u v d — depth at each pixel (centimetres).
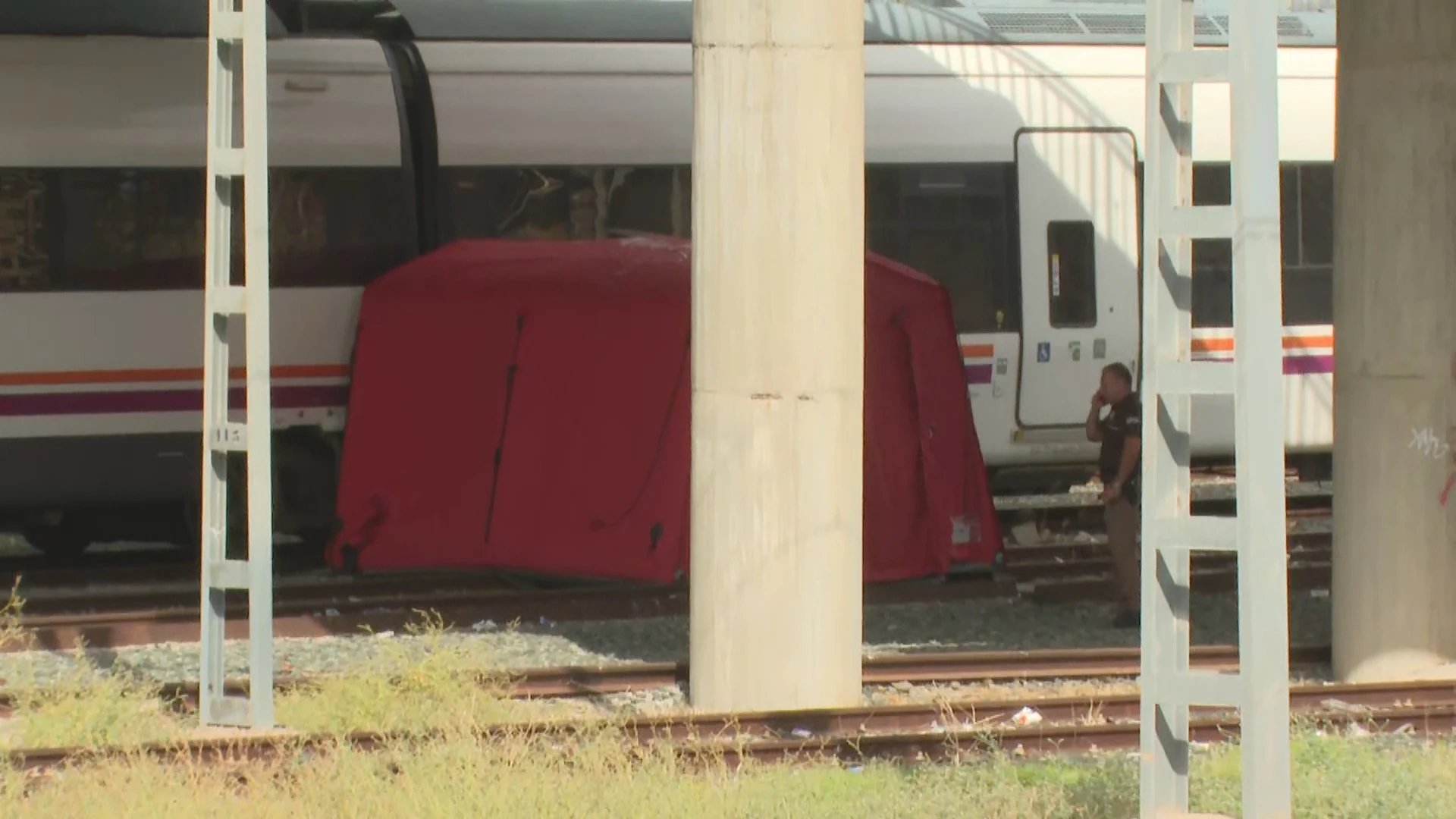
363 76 6166
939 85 6769
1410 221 4394
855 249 4084
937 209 6725
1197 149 7150
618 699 4191
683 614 5309
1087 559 6291
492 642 4856
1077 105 6925
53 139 5847
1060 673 4434
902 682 4347
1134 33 7131
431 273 5966
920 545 5638
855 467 4112
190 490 6075
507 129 6278
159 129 5962
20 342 5825
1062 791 3130
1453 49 4350
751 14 3988
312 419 6088
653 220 6450
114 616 4969
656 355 5559
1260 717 2562
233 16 3712
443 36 6347
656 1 6762
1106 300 6931
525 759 3291
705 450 4081
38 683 4234
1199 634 5172
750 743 3550
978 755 3584
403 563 5762
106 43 5950
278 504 6178
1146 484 2631
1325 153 7350
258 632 3738
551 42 6438
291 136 6050
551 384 5691
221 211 3784
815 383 4044
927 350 5681
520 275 5866
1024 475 7069
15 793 3053
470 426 5778
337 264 6103
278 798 3061
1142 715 2650
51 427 5878
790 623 4050
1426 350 4397
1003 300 6794
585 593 5300
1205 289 7175
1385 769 3331
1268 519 2552
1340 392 4547
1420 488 4409
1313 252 7331
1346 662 4522
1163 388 2612
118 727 3650
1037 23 7112
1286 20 7625
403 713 3825
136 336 5944
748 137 4000
